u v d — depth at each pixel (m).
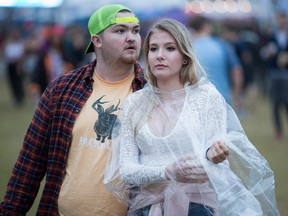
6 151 11.45
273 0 26.34
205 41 8.55
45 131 4.46
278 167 9.76
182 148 3.78
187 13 19.95
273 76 12.91
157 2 19.17
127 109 3.99
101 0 22.58
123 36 4.33
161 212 3.89
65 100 4.39
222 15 36.50
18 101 21.22
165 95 3.95
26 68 24.45
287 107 12.98
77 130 4.32
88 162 4.29
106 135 4.29
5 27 34.16
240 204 3.71
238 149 3.79
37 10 33.69
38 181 4.54
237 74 9.78
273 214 3.84
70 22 24.67
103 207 4.25
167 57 3.90
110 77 4.40
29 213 6.93
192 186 3.83
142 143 3.89
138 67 4.43
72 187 4.30
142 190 3.95
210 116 3.82
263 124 15.73
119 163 3.98
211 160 3.68
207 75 4.03
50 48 19.94
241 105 17.25
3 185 8.25
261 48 22.11
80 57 19.81
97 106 4.34
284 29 12.79
